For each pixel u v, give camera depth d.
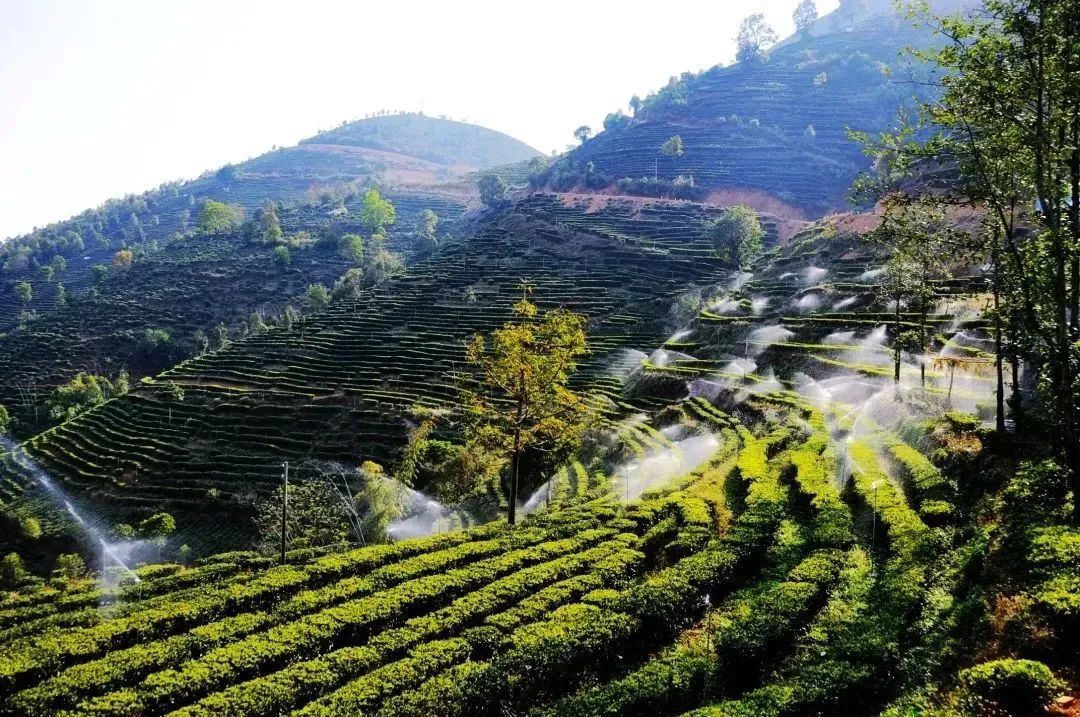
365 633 23.88
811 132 178.62
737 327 75.69
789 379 59.72
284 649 21.95
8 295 184.00
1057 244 20.05
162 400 85.94
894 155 24.47
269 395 83.62
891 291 46.75
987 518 23.47
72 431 81.94
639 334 93.12
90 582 38.97
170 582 33.16
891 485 29.19
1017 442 27.95
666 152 184.38
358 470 64.06
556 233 140.25
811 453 35.66
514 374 37.28
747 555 25.59
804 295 77.06
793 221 141.50
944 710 14.05
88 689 20.80
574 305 105.62
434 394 80.69
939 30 22.23
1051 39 19.23
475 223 187.88
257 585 28.14
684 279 114.94
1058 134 20.34
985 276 30.42
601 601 23.23
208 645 23.27
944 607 19.08
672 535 30.19
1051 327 22.55
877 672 16.56
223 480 67.06
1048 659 14.90
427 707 17.81
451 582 26.30
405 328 103.62
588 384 77.00
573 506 38.31
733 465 39.31
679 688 17.36
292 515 46.72
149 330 134.88
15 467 74.94
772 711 15.22
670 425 57.41
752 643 18.50
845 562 23.50
